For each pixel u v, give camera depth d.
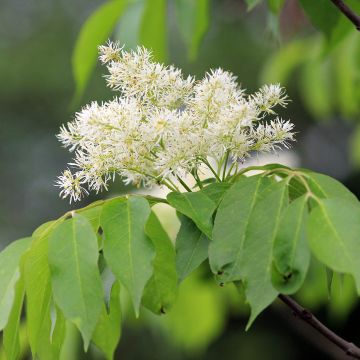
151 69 0.81
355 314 3.11
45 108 3.93
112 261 0.74
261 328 3.34
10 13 4.00
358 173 3.49
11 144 3.94
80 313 0.73
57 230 0.75
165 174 0.80
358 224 0.71
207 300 1.19
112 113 0.79
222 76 0.80
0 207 3.90
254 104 0.81
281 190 0.75
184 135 0.79
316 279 1.13
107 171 0.81
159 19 1.07
